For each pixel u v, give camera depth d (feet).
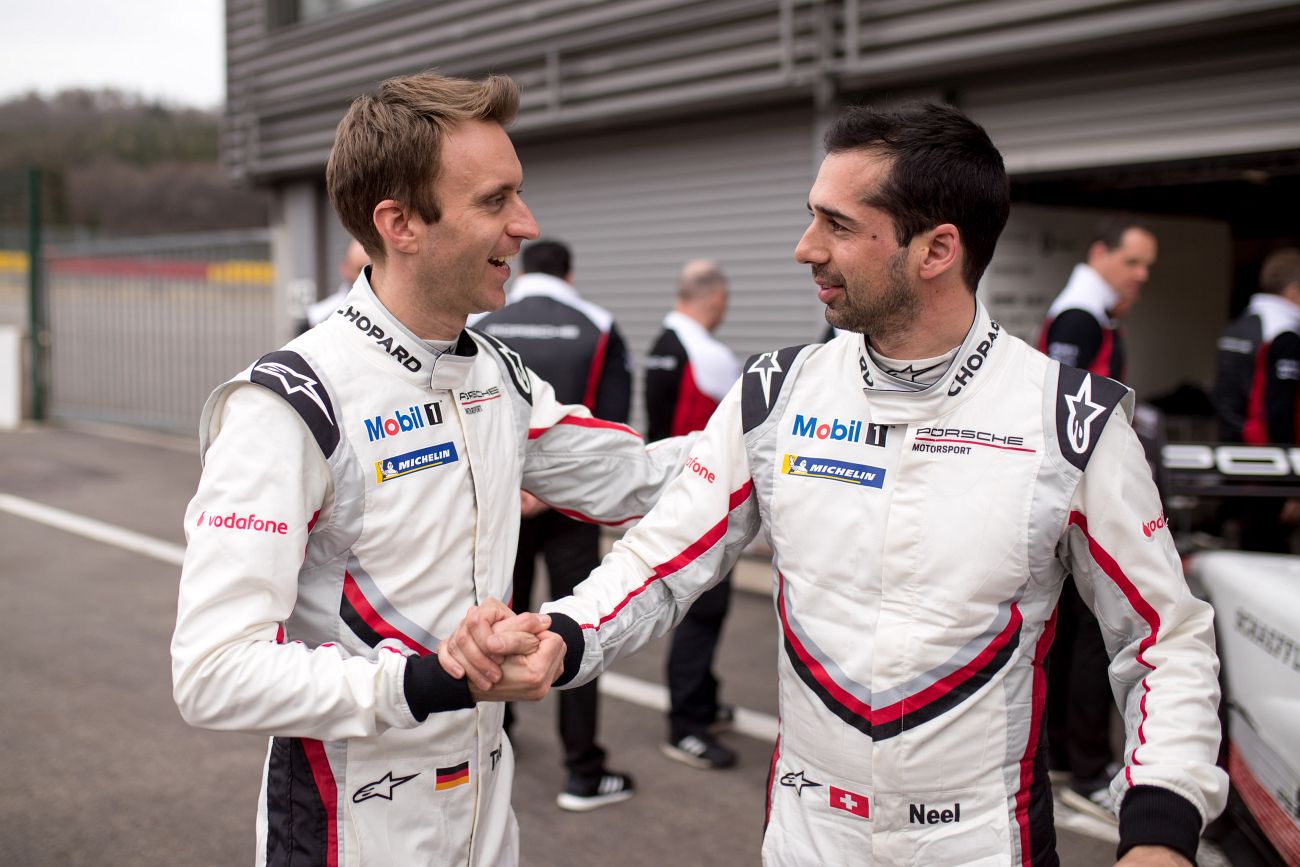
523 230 4.97
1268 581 8.70
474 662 4.41
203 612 4.44
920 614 4.64
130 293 39.91
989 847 4.66
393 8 26.50
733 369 13.07
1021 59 16.71
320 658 4.50
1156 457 11.37
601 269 24.06
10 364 39.47
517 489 5.51
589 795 11.30
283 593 4.58
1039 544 4.60
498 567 5.31
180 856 10.02
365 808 4.91
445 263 4.85
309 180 30.68
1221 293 25.76
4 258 54.75
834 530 4.81
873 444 4.79
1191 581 9.92
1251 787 8.54
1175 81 15.52
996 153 4.76
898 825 4.70
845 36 18.53
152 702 13.83
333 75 28.25
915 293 4.62
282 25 30.30
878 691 4.68
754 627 17.33
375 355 4.92
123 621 17.17
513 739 12.83
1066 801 11.48
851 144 4.65
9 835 10.34
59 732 12.84
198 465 31.35
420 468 4.96
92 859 9.94
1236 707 8.86
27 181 39.40
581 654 4.94
